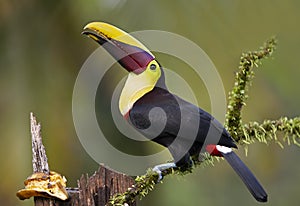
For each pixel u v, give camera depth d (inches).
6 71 496.1
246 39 470.0
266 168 597.3
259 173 611.2
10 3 491.2
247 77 336.5
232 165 327.0
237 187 643.5
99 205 315.0
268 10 472.1
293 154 677.3
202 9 468.4
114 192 316.8
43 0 493.7
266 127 331.3
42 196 308.2
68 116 498.3
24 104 494.3
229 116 337.7
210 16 468.8
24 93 495.2
